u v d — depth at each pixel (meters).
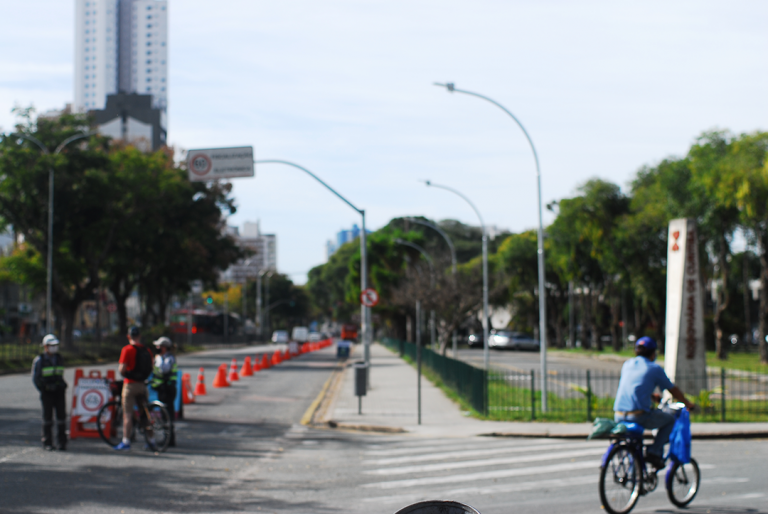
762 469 10.54
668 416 8.37
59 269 41.38
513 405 19.22
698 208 41.59
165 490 9.05
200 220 52.19
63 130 40.38
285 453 12.38
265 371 35.94
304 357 54.31
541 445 13.48
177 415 16.91
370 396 22.88
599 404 19.31
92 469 10.35
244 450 12.66
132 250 47.53
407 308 51.72
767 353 40.12
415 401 21.31
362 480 9.91
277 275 124.00
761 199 35.53
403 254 58.03
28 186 37.84
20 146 39.03
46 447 11.95
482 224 32.94
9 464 10.48
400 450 12.81
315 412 19.34
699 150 40.50
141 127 134.88
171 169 50.38
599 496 8.58
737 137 40.31
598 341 63.69
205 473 10.33
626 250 49.34
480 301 42.09
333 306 106.62
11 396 20.64
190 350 61.12
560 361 47.94
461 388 21.47
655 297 48.91
